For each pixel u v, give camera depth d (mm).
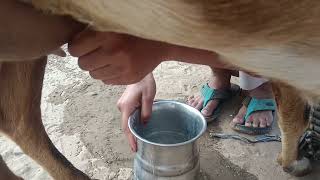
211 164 2494
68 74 3088
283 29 956
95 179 2400
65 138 2648
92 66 1646
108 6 1032
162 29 1041
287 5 893
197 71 3070
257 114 2637
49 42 1253
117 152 2568
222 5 912
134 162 2340
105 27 1144
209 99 2723
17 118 2029
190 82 2988
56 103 2875
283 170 2428
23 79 1948
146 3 966
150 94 2227
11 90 1966
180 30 1021
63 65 3162
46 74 3080
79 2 1080
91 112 2816
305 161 2391
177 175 2195
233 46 1048
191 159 2205
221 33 995
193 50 1693
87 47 1459
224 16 937
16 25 1178
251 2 897
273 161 2477
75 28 1249
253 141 2592
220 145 2590
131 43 1608
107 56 1598
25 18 1174
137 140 2186
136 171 2287
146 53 1675
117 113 2807
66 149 2582
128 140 2461
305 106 2098
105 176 2447
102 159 2533
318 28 945
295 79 1196
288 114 2111
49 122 2748
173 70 3080
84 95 2930
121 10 1024
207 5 917
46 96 2920
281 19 925
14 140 2105
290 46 1026
